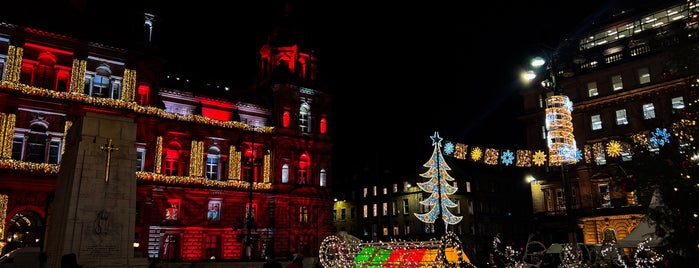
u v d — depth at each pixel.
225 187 58.28
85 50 51.00
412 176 85.94
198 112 58.75
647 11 54.22
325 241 15.81
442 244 13.12
